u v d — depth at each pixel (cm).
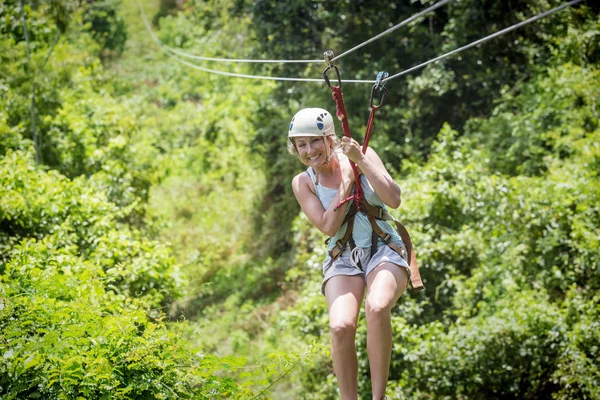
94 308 606
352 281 461
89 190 1161
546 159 1413
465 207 1254
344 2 1778
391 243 466
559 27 1645
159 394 522
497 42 1703
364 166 455
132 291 1031
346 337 434
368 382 1112
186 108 2459
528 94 1575
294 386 1294
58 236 1042
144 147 1705
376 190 454
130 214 1429
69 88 1548
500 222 1226
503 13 1688
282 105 1925
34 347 533
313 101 1803
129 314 592
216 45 2486
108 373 524
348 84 1798
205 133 2302
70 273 727
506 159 1518
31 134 1435
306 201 480
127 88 2588
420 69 1806
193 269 1733
